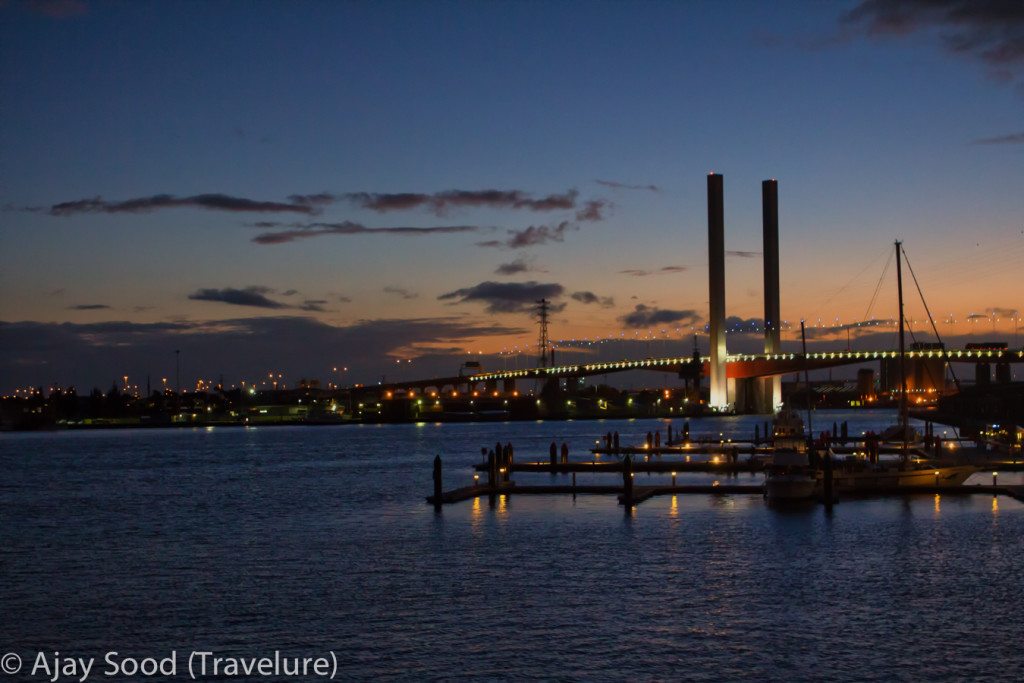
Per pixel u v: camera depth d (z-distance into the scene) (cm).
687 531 6000
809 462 8000
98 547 5916
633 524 6300
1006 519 6328
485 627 3947
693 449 12550
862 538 5691
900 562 5031
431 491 8775
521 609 4200
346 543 5825
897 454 11369
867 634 3800
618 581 4691
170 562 5362
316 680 3412
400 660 3584
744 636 3791
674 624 3956
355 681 3397
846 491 7481
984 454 11025
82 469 12888
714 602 4275
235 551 5662
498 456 8438
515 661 3547
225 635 3906
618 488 7819
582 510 6962
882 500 7256
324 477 10669
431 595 4462
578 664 3506
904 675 3375
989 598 4300
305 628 3975
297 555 5481
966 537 5691
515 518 6644
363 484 9681
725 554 5278
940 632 3819
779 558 5156
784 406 13075
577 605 4253
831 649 3631
